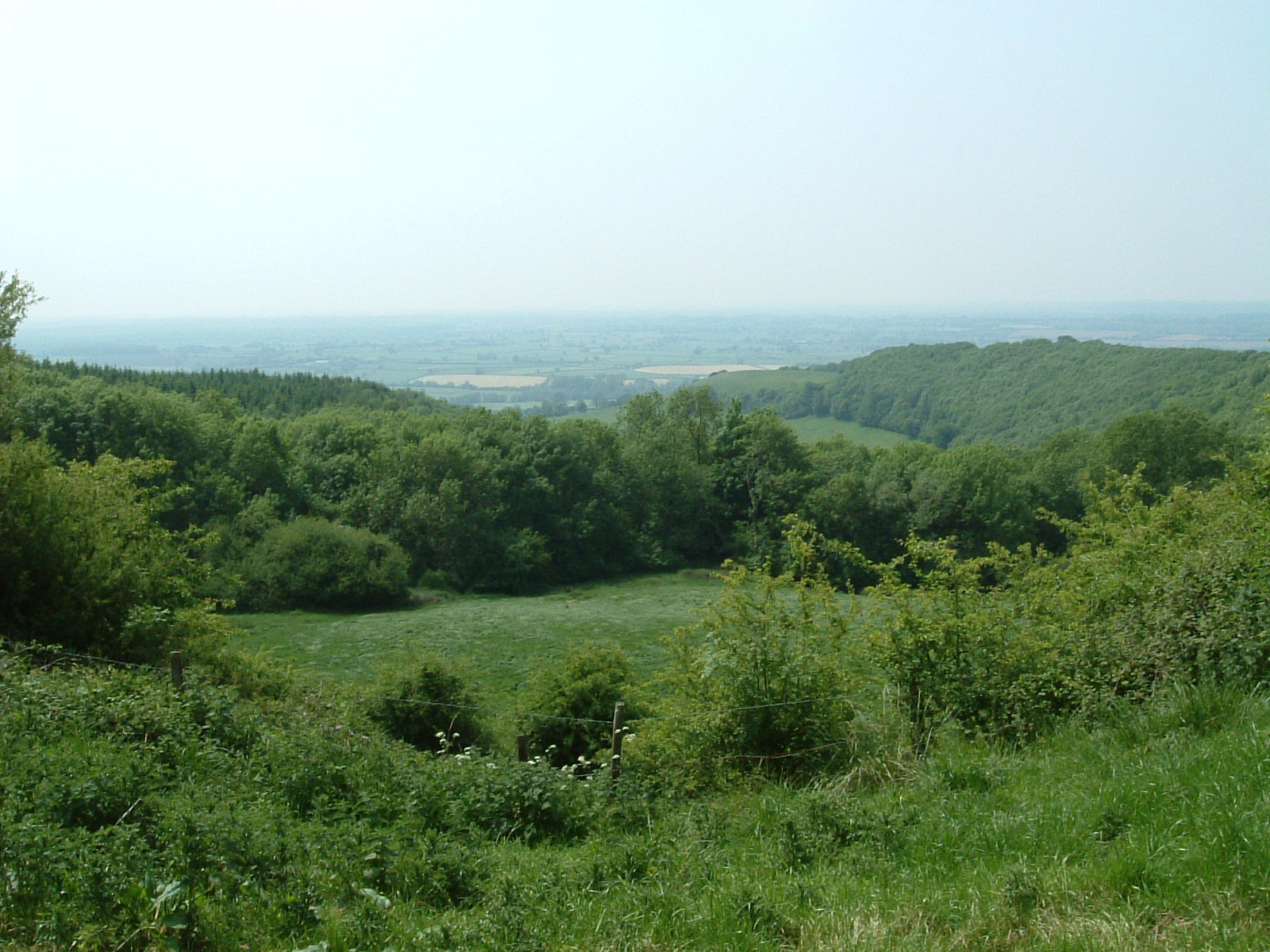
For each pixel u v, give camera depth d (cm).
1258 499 1304
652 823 859
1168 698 832
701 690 1231
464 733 2212
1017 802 704
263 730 973
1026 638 1038
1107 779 691
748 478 7362
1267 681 796
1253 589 888
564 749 2164
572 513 6994
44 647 1381
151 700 964
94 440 5544
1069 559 1414
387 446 6719
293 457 6600
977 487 6356
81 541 1841
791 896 556
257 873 563
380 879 591
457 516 6306
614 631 4609
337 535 5447
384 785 828
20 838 520
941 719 1032
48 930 463
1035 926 473
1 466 1766
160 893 484
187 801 646
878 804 794
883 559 6562
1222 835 508
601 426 7669
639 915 531
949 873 586
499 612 5256
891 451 7688
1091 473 6091
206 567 2242
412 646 2614
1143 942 440
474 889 602
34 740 788
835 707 1097
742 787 1037
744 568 1298
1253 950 414
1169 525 1329
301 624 4809
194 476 5794
